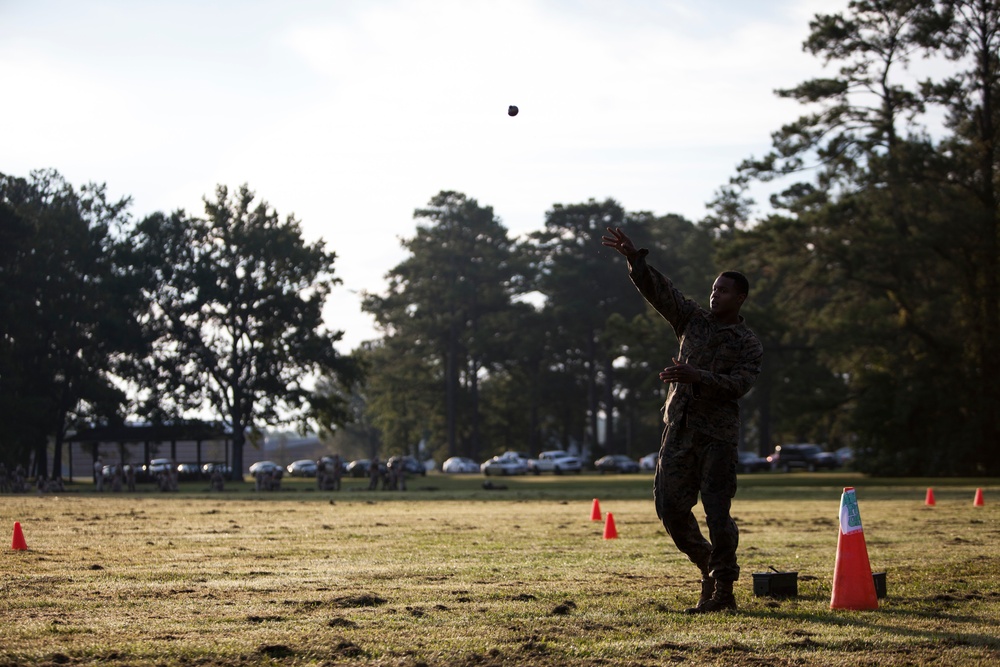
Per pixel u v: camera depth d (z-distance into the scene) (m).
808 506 23.14
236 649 5.79
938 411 52.97
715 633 6.46
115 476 49.19
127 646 5.84
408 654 5.72
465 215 108.81
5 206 70.62
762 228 53.94
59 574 9.26
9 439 67.81
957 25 50.59
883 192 53.88
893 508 21.31
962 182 52.38
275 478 47.00
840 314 57.34
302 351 79.19
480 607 7.45
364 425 158.12
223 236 80.44
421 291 108.19
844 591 7.55
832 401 54.91
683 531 7.77
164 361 78.44
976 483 42.66
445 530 15.20
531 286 108.56
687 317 7.82
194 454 116.00
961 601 7.91
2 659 5.47
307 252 80.25
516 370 110.94
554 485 46.97
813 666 5.52
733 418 7.69
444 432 117.19
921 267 54.19
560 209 101.38
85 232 78.12
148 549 11.88
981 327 52.59
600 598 7.99
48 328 75.12
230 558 10.89
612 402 102.00
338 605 7.48
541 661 5.59
